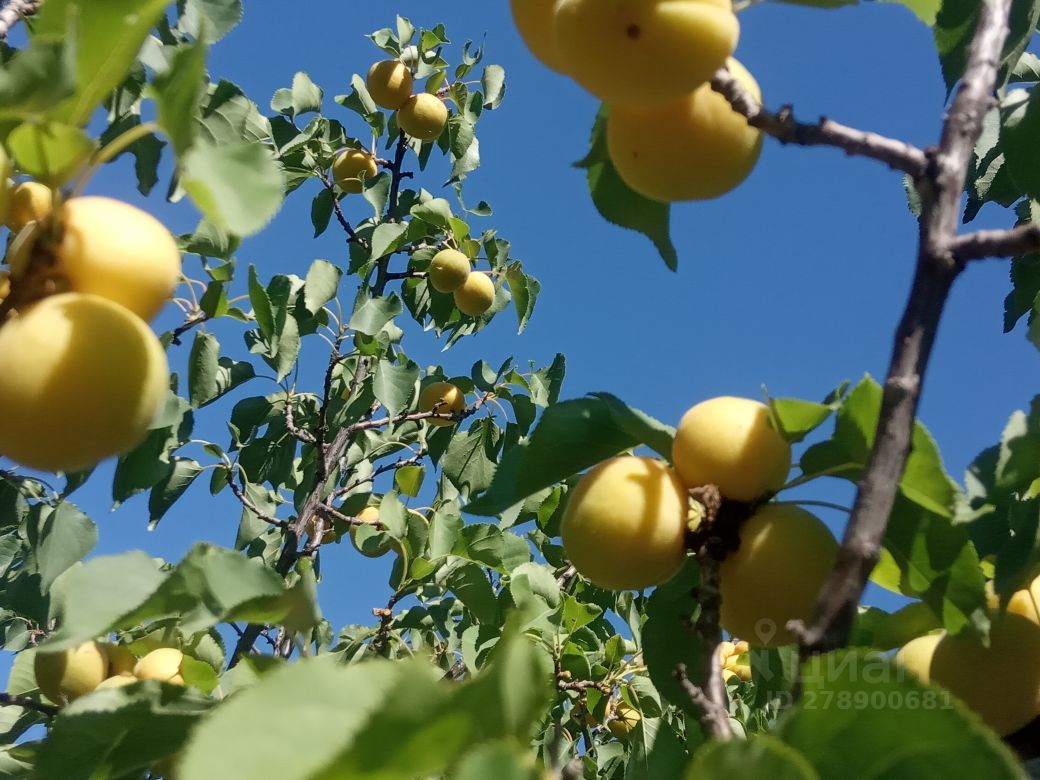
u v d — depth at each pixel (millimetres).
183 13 489
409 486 750
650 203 327
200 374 571
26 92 202
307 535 837
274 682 134
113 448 221
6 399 203
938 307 211
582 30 237
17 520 547
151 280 228
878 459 197
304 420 825
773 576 254
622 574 270
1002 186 498
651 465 274
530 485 319
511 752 126
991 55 242
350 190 955
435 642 688
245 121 494
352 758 132
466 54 998
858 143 235
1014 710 264
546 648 577
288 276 768
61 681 429
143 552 244
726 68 251
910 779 156
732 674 573
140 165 500
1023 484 273
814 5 297
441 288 922
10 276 221
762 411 273
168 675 394
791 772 142
